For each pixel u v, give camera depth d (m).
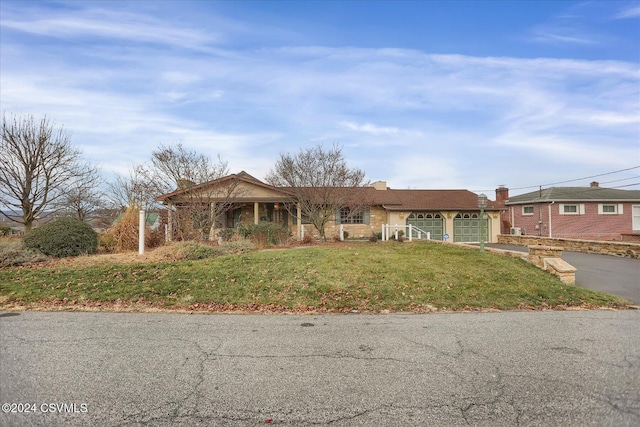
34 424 2.48
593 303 6.50
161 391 2.98
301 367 3.52
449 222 22.53
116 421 2.53
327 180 16.78
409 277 7.61
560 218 24.20
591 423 2.54
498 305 6.24
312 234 18.73
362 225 22.11
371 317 5.50
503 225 27.25
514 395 2.94
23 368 3.43
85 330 4.69
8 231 17.00
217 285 7.00
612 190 26.08
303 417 2.60
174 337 4.44
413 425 2.51
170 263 8.45
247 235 14.55
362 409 2.72
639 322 5.27
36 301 6.13
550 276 8.29
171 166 15.39
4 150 15.49
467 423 2.53
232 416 2.61
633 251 12.92
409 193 24.41
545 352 3.95
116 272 7.62
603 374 3.36
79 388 3.02
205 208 15.17
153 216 19.20
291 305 6.12
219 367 3.50
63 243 9.73
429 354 3.89
